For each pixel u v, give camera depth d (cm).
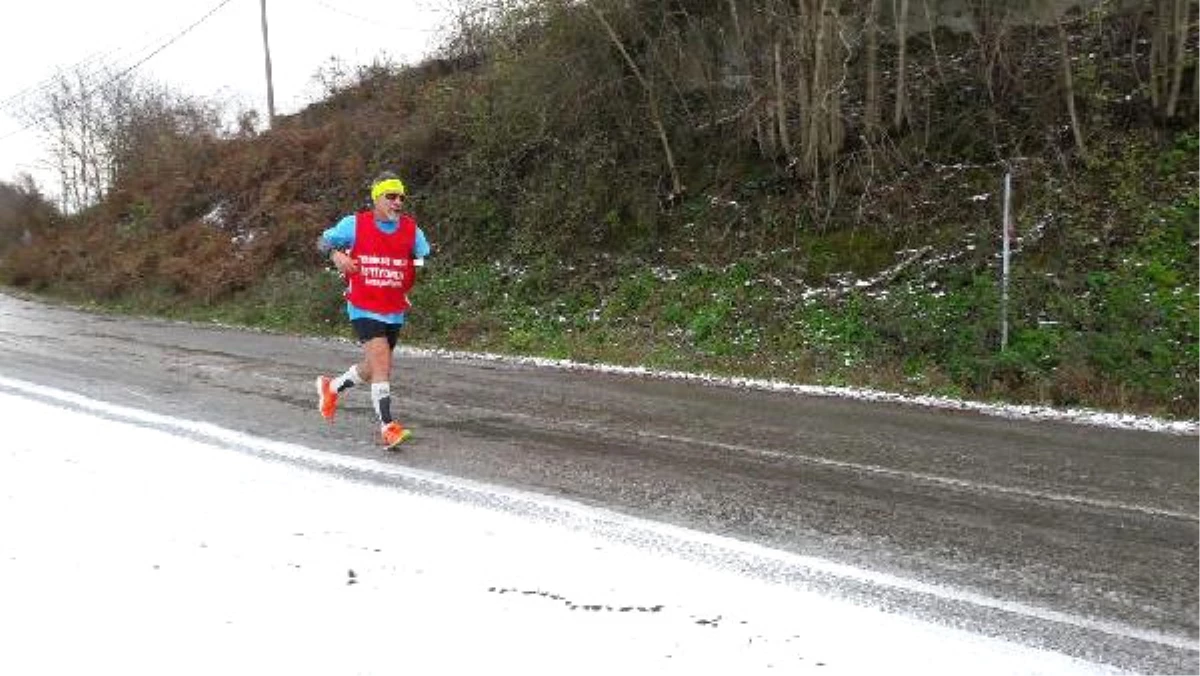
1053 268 1191
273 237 2281
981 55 1489
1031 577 429
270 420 770
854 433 758
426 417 802
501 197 1923
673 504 537
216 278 2230
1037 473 626
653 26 1716
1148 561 453
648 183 1708
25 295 2952
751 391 983
